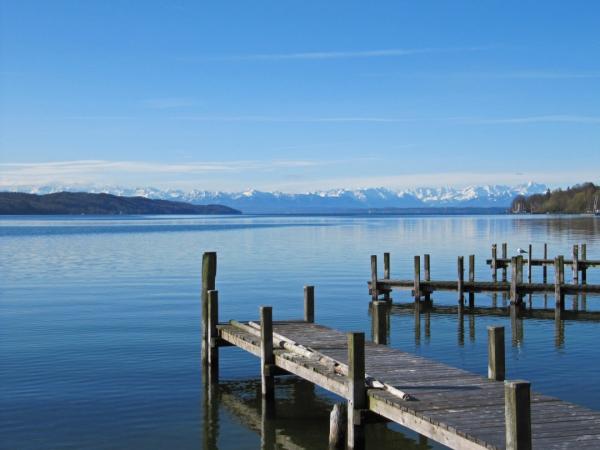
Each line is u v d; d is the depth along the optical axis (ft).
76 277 151.74
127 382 64.49
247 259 198.70
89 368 69.00
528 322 97.96
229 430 52.54
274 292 127.34
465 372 49.01
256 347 60.29
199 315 100.01
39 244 272.10
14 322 94.07
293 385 64.90
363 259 197.06
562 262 107.45
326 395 61.72
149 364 71.00
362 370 44.06
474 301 120.57
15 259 199.11
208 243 276.21
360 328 91.91
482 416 38.04
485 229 394.93
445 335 87.45
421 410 39.29
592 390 59.77
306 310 72.23
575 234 318.04
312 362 52.90
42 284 138.62
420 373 48.57
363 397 44.06
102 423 53.42
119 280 145.79
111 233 370.53
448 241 277.85
